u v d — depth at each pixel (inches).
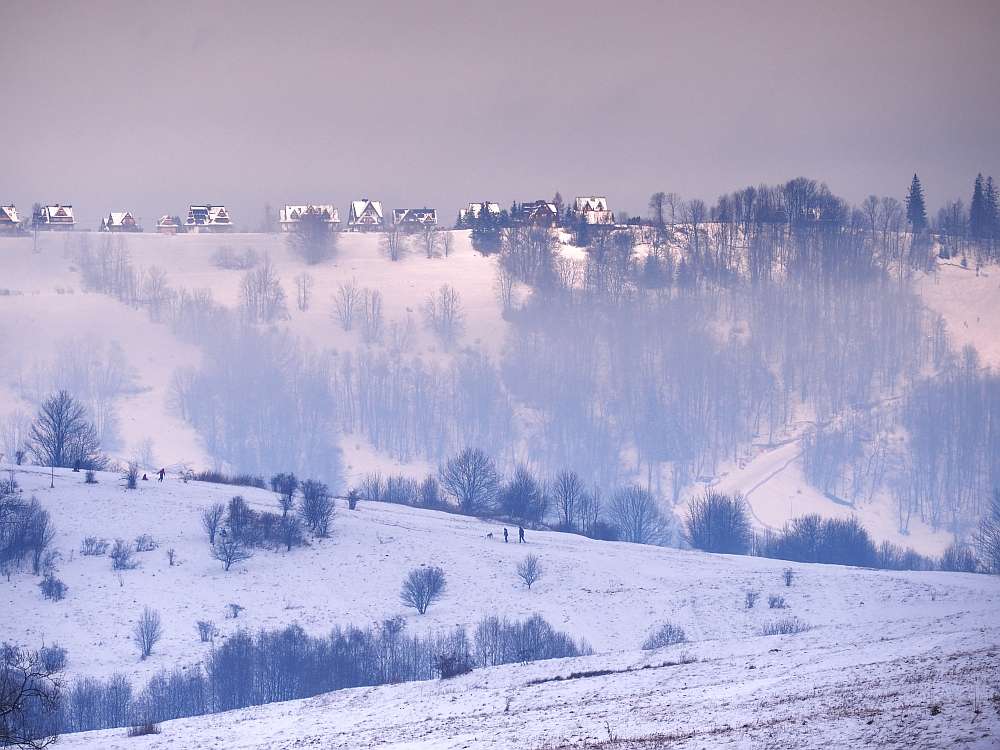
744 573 6968.5
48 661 4884.4
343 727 3043.8
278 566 7111.2
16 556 6747.1
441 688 3612.2
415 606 6461.6
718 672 3206.2
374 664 5142.7
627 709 2704.2
